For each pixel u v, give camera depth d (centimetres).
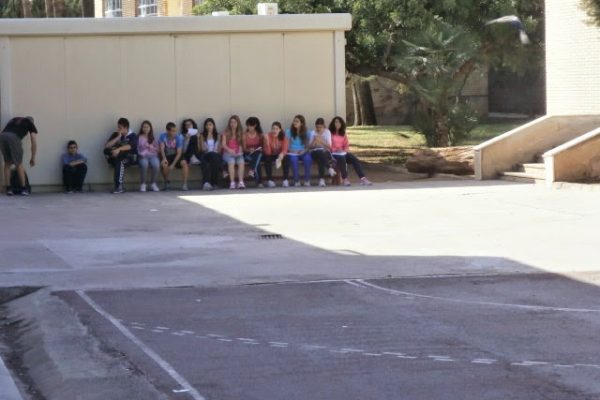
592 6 1958
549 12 2489
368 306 979
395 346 820
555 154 2025
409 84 2831
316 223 1571
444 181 2248
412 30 2722
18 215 1730
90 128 2197
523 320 907
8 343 912
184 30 2206
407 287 1069
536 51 2992
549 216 1594
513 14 2827
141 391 712
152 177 2155
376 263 1210
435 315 934
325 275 1141
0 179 2138
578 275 1117
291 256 1270
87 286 1091
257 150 2172
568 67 2438
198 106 2239
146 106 2217
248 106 2256
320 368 759
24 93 2166
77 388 727
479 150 2255
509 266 1176
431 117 2811
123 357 804
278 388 710
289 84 2269
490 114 4606
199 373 754
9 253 1310
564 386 698
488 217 1602
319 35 2270
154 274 1158
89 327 905
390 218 1614
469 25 2845
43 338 880
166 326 909
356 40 2744
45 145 2177
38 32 2148
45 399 732
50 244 1385
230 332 882
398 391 695
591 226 1479
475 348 809
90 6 3238
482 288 1059
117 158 2120
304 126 2200
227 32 2230
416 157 2395
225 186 2194
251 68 2252
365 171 2539
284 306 986
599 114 2312
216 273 1160
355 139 3659
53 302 1012
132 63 2205
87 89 2192
